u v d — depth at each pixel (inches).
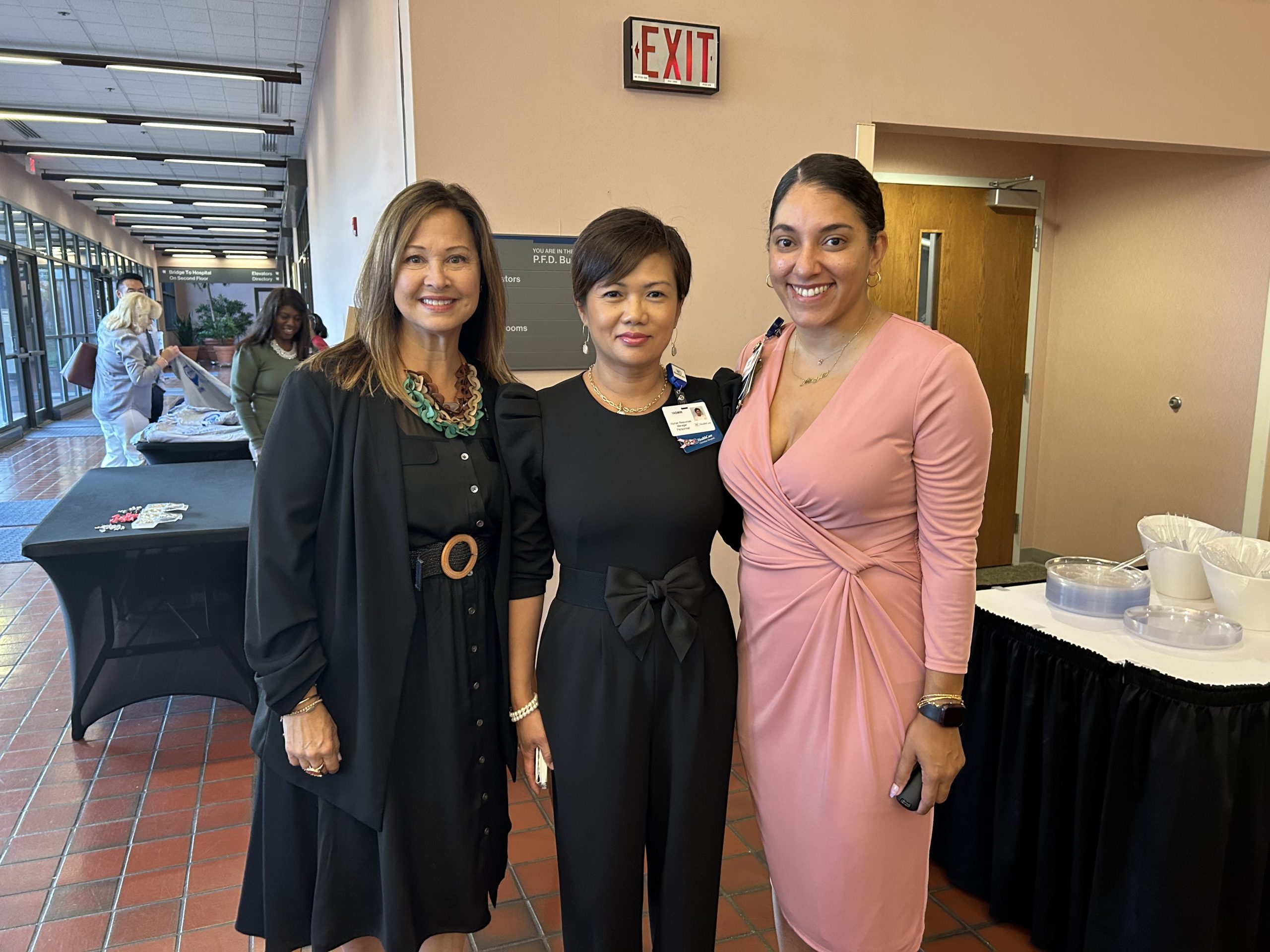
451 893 57.1
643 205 116.3
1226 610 78.0
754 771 59.6
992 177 176.9
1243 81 144.9
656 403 56.9
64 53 274.4
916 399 50.1
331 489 53.0
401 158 115.3
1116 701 68.4
